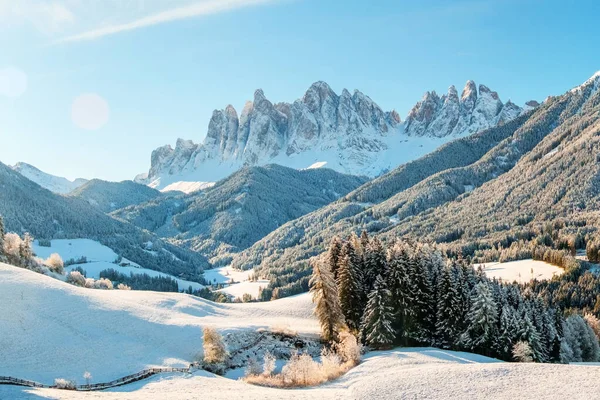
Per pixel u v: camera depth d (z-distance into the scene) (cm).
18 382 4184
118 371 5062
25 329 5659
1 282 6712
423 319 7019
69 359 5216
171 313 7281
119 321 6469
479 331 6500
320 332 7212
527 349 6091
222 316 7875
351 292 7312
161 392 4103
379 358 5541
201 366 5538
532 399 3117
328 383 4672
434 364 5072
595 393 3120
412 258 7206
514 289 8188
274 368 5509
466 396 3272
